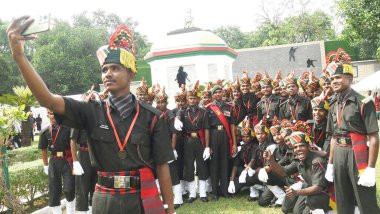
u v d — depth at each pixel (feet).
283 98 25.49
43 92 7.88
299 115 23.94
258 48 103.30
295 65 101.55
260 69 103.04
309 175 17.58
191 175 25.12
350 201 15.62
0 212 22.34
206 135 24.98
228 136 25.55
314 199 17.08
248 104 28.45
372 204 14.93
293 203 20.26
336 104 15.78
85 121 8.91
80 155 20.92
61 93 151.43
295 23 149.59
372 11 45.57
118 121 8.84
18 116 22.12
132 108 9.00
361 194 14.93
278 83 26.25
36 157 38.40
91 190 21.53
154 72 44.45
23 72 7.59
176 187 24.11
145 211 8.61
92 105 8.98
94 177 21.38
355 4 46.70
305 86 24.70
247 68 103.65
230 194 25.54
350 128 15.03
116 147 8.74
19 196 24.41
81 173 20.11
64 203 25.61
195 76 42.37
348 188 15.53
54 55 147.54
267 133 23.71
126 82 9.04
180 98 25.76
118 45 9.11
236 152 25.45
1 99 47.78
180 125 24.58
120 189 8.72
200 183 25.12
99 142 8.80
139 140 8.78
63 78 149.79
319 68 99.96
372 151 14.38
